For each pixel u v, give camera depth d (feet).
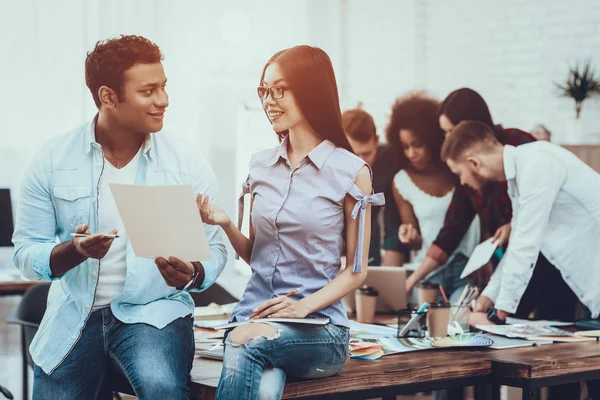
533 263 17.28
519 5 25.49
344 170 10.30
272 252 10.45
